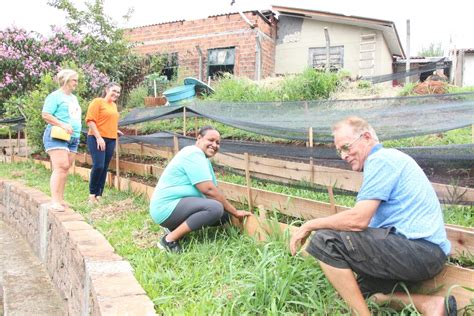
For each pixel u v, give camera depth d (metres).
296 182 4.19
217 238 3.70
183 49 13.42
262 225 3.45
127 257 3.51
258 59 11.89
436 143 4.58
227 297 2.67
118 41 12.84
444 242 2.27
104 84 11.51
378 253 2.22
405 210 2.25
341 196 3.96
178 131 7.20
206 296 2.65
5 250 5.91
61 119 4.88
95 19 12.66
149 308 2.46
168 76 13.95
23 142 10.54
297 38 13.35
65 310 4.11
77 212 5.06
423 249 2.20
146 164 6.63
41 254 5.44
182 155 3.70
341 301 2.42
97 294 2.63
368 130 2.46
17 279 4.88
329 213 3.35
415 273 2.23
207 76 13.02
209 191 3.61
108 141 5.59
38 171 8.30
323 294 2.57
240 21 12.46
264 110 4.90
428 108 3.65
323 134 4.40
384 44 13.16
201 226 3.54
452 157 3.28
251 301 2.55
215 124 6.74
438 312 2.14
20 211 6.62
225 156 5.03
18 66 11.53
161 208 3.63
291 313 2.38
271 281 2.61
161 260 3.40
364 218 2.23
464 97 3.57
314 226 2.43
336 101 4.29
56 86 8.52
